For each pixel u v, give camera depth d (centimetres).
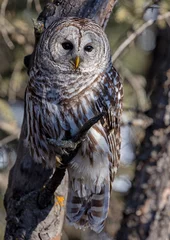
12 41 1708
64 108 1278
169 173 1517
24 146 1298
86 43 1284
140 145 1556
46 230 1255
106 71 1312
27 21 1698
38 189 1265
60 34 1280
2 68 1759
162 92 1545
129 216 1508
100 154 1299
